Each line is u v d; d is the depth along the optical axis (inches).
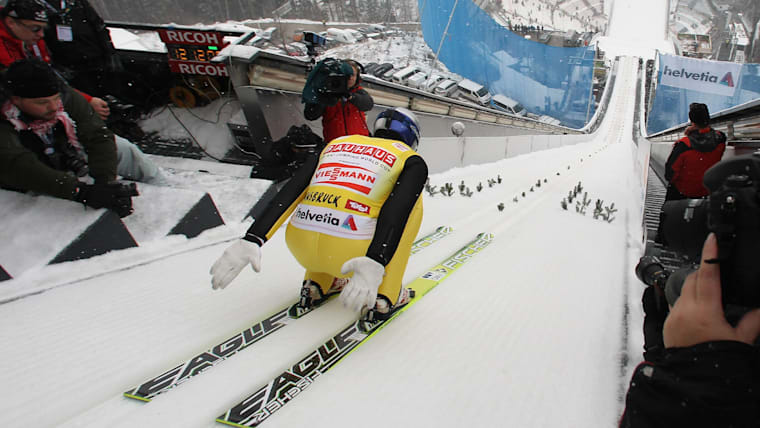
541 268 157.6
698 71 1279.5
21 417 66.9
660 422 45.7
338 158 90.3
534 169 506.9
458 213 247.3
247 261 80.4
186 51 229.0
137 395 73.0
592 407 77.5
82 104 126.6
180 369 81.7
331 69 179.2
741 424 40.9
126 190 138.2
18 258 112.3
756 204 39.8
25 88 111.9
